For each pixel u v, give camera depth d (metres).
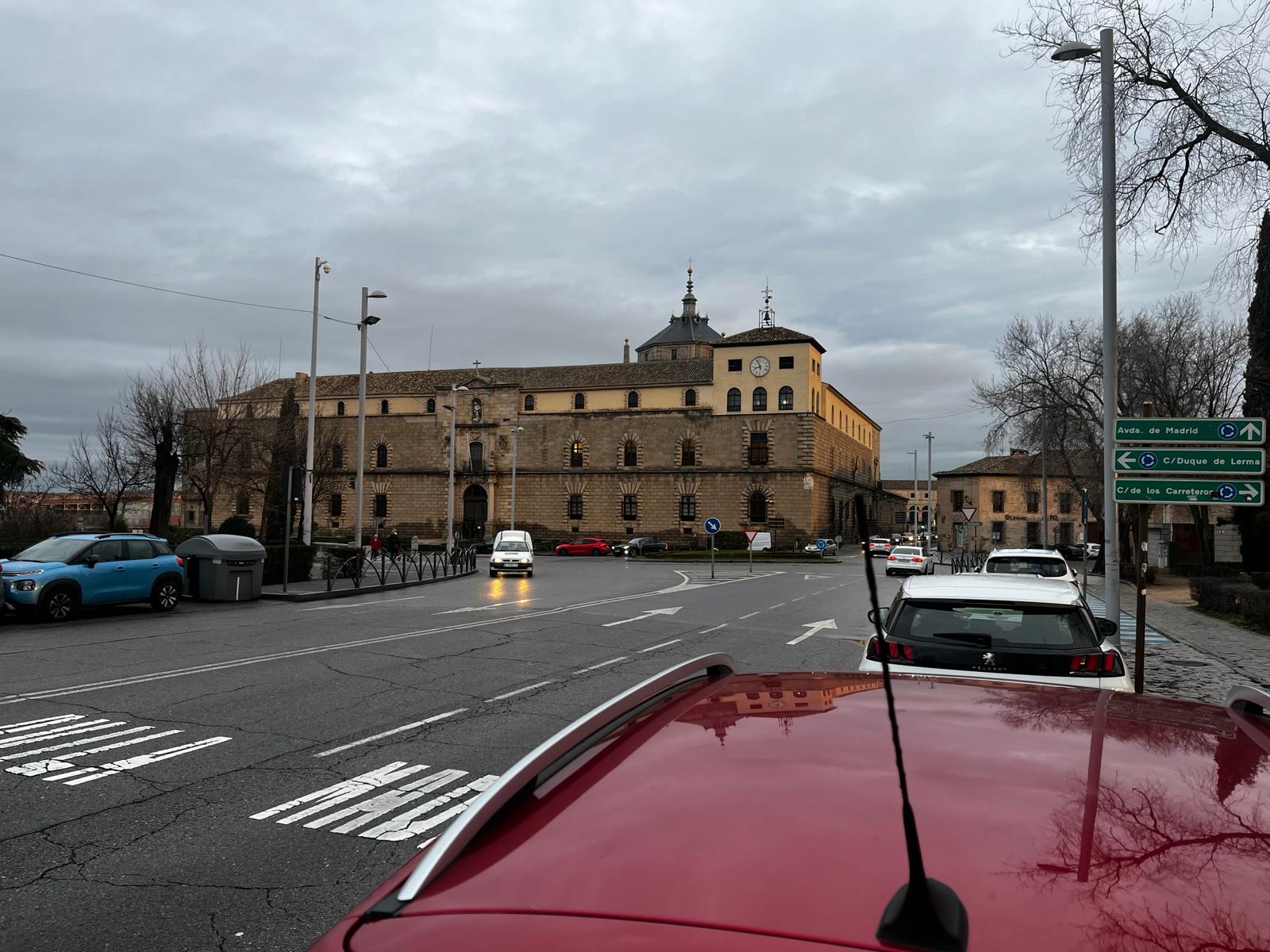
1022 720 2.04
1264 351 30.47
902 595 6.30
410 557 36.09
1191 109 14.54
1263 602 16.80
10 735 7.45
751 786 1.59
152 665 11.20
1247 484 8.98
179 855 4.73
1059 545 77.31
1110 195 12.19
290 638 14.05
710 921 1.15
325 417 77.25
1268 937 1.08
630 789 1.62
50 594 15.88
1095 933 1.09
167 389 35.75
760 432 67.38
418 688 9.70
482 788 6.01
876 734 1.91
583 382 73.25
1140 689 8.87
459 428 74.62
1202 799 1.51
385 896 1.41
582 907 1.22
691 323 95.38
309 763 6.60
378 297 29.64
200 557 20.53
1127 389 33.66
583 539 69.12
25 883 4.34
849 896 1.18
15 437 33.41
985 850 1.30
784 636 15.41
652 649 13.24
